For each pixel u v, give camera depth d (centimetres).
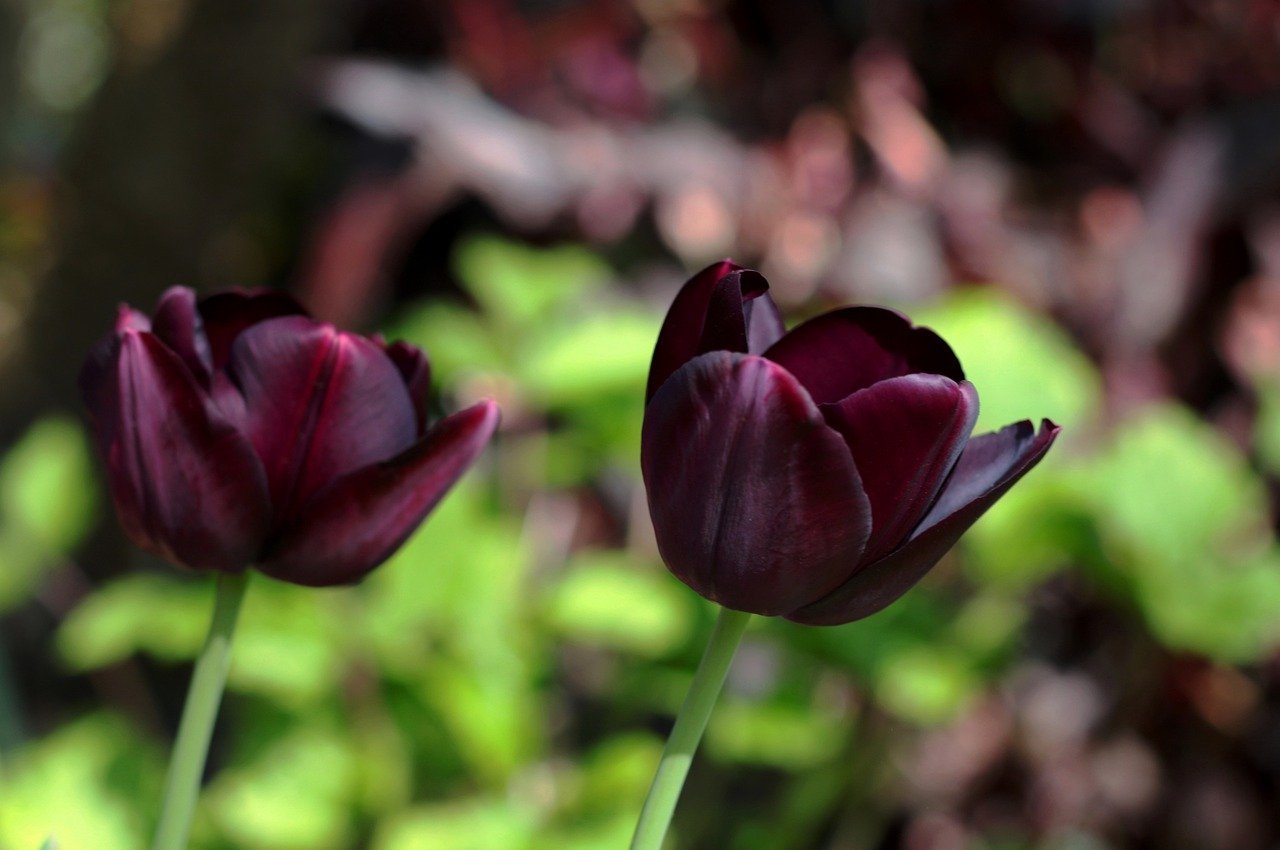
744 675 159
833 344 79
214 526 80
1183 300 189
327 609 134
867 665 129
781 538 77
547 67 214
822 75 214
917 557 78
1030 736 176
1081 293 197
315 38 226
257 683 129
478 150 200
